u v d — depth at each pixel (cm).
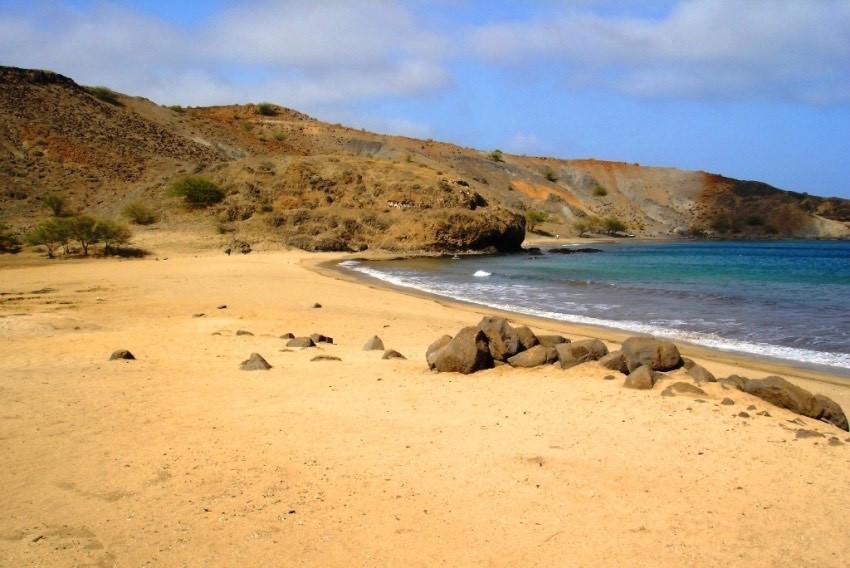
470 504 520
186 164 7450
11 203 5741
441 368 1002
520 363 1016
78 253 4459
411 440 672
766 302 2230
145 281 2734
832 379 1126
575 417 739
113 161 7106
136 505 523
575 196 12781
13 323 1457
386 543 461
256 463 612
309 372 1016
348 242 5728
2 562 434
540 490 544
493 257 5522
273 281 2841
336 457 625
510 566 432
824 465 589
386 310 1997
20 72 7944
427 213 6038
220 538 468
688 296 2420
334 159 7094
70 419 753
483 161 12225
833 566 425
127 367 1051
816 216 11969
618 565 430
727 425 698
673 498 527
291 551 450
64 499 536
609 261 4969
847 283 2964
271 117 13388
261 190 6297
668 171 13962
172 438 687
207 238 5272
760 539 461
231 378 973
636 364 963
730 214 12381
